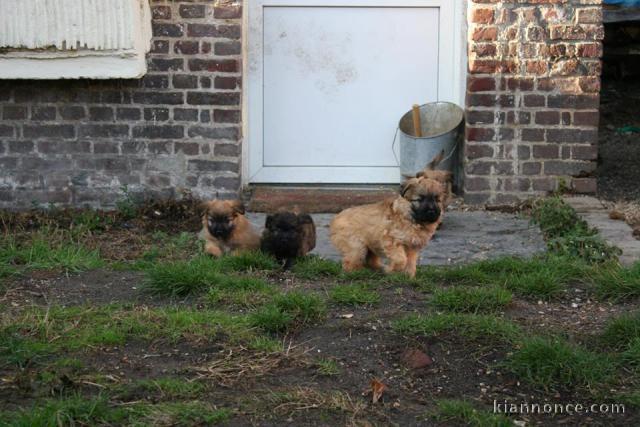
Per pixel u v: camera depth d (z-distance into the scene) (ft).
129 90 13.51
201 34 13.39
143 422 6.74
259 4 14.24
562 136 13.71
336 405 7.09
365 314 8.83
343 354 8.01
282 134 14.58
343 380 7.59
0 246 11.18
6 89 13.51
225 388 7.41
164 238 12.38
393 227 10.13
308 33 14.38
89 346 8.04
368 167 14.69
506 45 13.51
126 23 12.86
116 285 9.83
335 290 9.32
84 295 9.48
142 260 11.20
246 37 14.14
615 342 8.16
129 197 13.65
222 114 13.56
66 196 13.74
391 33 14.42
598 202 13.61
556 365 7.57
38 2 12.80
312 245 11.35
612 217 13.08
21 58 12.98
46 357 7.87
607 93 22.66
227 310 9.03
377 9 14.38
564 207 12.42
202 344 8.13
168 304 9.21
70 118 13.58
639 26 22.44
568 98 13.64
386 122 14.61
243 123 14.06
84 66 13.01
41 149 13.65
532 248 11.73
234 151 13.62
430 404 7.26
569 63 13.56
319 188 14.53
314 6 14.32
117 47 12.91
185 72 13.46
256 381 7.52
